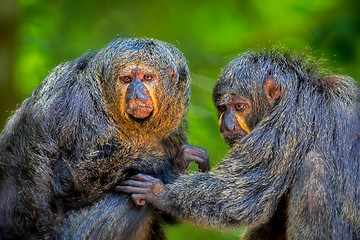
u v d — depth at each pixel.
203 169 13.27
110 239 12.16
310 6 21.36
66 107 12.53
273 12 21.98
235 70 13.48
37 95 12.80
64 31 21.97
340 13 20.44
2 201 12.34
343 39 19.91
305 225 12.13
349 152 12.52
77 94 12.58
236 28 22.41
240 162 12.85
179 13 22.56
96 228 12.11
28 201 12.20
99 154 12.49
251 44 21.77
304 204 12.18
